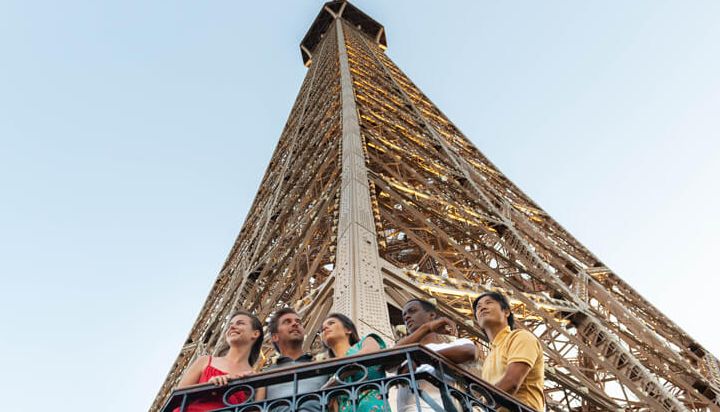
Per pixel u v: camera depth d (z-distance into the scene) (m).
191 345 31.00
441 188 34.66
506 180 50.88
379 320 12.13
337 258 15.50
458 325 15.78
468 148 56.12
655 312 33.25
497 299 8.63
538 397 7.67
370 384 6.44
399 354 6.76
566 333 21.28
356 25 102.38
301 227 25.22
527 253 29.69
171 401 6.88
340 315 8.90
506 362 7.70
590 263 37.28
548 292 27.73
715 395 24.34
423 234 27.08
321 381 7.77
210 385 6.88
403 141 39.16
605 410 20.17
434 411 6.84
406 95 59.94
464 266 27.23
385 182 24.50
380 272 14.64
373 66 69.88
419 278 16.64
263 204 46.69
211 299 37.91
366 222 17.14
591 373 23.70
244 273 30.73
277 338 9.06
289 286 20.88
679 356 27.25
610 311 29.55
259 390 7.95
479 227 29.44
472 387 6.99
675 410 19.56
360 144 26.94
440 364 6.84
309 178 32.25
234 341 8.80
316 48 99.19
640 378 21.23
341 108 39.19
